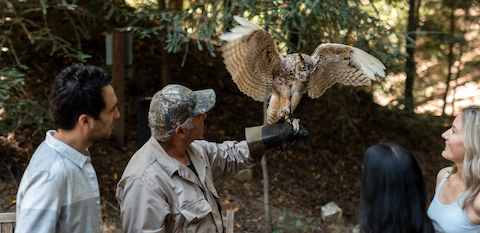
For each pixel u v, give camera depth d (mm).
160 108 1629
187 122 1650
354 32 3586
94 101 1363
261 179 5461
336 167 6262
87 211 1402
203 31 3584
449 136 1921
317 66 1831
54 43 3803
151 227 1574
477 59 11055
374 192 1493
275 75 1812
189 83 6895
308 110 7441
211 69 7434
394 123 7453
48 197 1296
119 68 4895
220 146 2029
